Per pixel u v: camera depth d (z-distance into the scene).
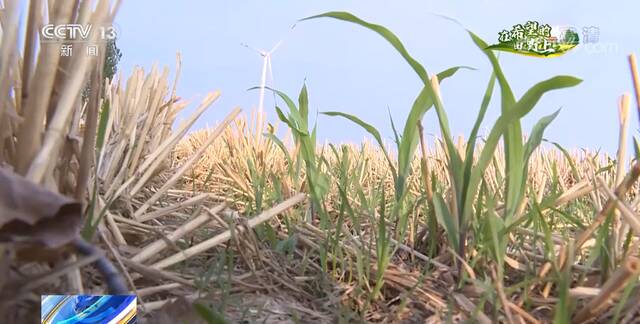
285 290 1.39
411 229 1.78
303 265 1.52
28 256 0.69
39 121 0.82
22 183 0.66
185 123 2.27
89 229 1.02
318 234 1.77
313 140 2.05
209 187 3.38
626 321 1.08
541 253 1.60
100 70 1.00
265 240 1.76
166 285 1.17
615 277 1.00
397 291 1.39
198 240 1.62
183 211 2.33
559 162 4.93
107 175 1.91
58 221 0.67
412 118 1.60
